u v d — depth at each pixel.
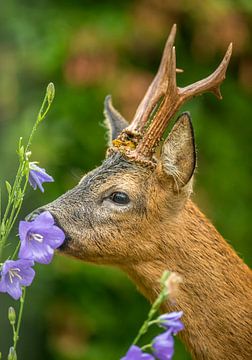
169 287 6.38
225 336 8.54
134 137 8.67
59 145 13.82
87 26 14.25
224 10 14.37
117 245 8.48
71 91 14.38
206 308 8.54
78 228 8.43
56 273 13.88
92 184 8.55
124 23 14.33
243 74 14.84
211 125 14.88
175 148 8.38
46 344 14.27
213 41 14.56
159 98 8.84
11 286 6.71
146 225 8.51
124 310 14.45
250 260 14.77
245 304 8.58
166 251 8.55
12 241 13.49
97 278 14.04
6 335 13.92
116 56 14.16
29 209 13.78
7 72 14.58
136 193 8.49
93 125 14.33
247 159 15.02
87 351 14.19
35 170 7.24
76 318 14.27
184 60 14.99
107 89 14.09
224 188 14.74
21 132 13.80
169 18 14.55
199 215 8.69
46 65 14.27
